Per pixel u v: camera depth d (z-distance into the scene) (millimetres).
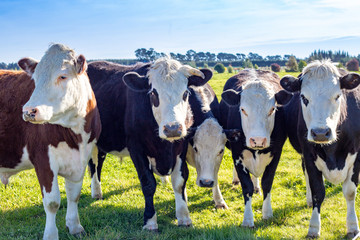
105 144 6926
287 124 6641
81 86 4945
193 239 5191
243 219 6086
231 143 6363
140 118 5934
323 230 5746
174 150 6039
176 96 5398
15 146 5258
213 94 8008
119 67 7367
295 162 9992
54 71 4562
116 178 8797
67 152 5168
